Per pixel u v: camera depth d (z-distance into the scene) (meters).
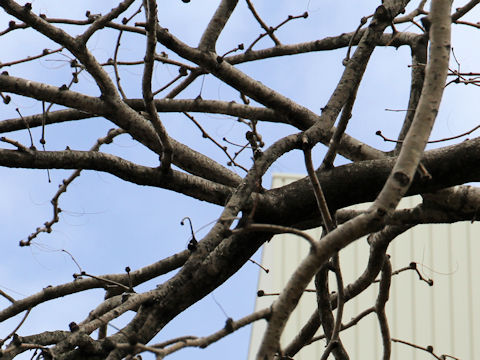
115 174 13.74
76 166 13.56
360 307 29.00
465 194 13.41
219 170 15.00
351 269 29.55
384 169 12.83
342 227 9.04
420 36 15.53
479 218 13.61
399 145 15.12
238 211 11.94
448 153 12.58
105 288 15.39
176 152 14.76
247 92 14.83
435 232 30.81
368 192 12.88
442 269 29.94
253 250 12.95
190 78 16.62
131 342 9.25
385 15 12.91
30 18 13.20
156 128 13.12
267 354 9.12
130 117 14.21
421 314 29.00
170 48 14.36
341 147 15.30
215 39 14.54
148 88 12.66
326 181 12.88
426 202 13.68
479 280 29.55
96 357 12.18
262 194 12.88
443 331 28.61
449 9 9.87
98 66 13.79
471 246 30.31
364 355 27.89
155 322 12.41
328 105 12.35
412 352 28.28
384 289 15.45
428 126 9.30
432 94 9.43
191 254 12.44
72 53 13.62
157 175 13.88
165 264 16.00
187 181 13.98
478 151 12.45
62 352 12.06
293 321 28.48
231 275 12.91
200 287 12.55
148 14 12.09
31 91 13.94
